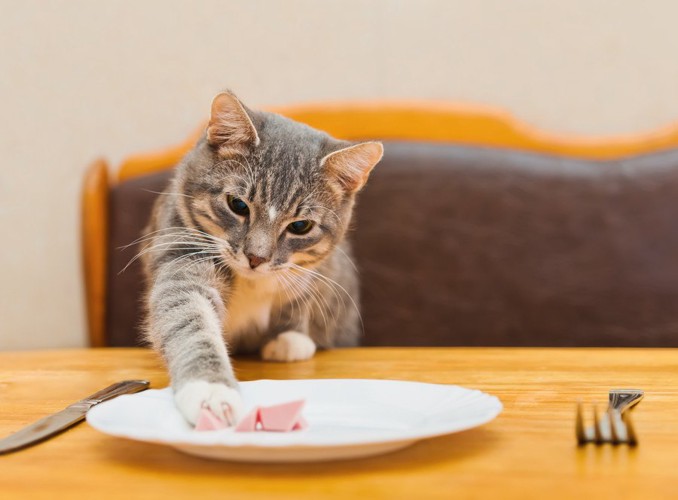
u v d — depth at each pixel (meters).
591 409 0.73
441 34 1.55
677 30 1.52
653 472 0.59
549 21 1.54
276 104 1.57
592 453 0.63
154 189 1.41
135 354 1.04
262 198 1.00
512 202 1.39
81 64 1.57
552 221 1.38
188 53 1.57
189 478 0.59
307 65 1.57
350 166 1.06
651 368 0.91
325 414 0.69
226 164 1.01
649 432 0.67
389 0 1.55
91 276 1.37
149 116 1.57
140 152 1.56
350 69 1.57
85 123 1.57
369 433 0.60
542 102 1.55
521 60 1.55
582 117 1.55
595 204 1.38
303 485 0.58
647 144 1.42
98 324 1.38
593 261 1.38
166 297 0.93
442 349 1.08
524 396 0.78
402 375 0.89
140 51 1.57
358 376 0.90
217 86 1.57
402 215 1.40
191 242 1.00
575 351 1.04
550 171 1.39
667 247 1.37
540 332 1.38
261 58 1.57
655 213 1.37
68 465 0.62
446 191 1.39
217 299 0.97
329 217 1.06
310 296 1.09
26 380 0.87
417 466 0.61
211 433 0.62
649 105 1.54
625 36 1.53
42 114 1.57
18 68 1.56
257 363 1.02
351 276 1.26
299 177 1.02
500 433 0.67
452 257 1.39
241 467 0.61
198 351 0.80
